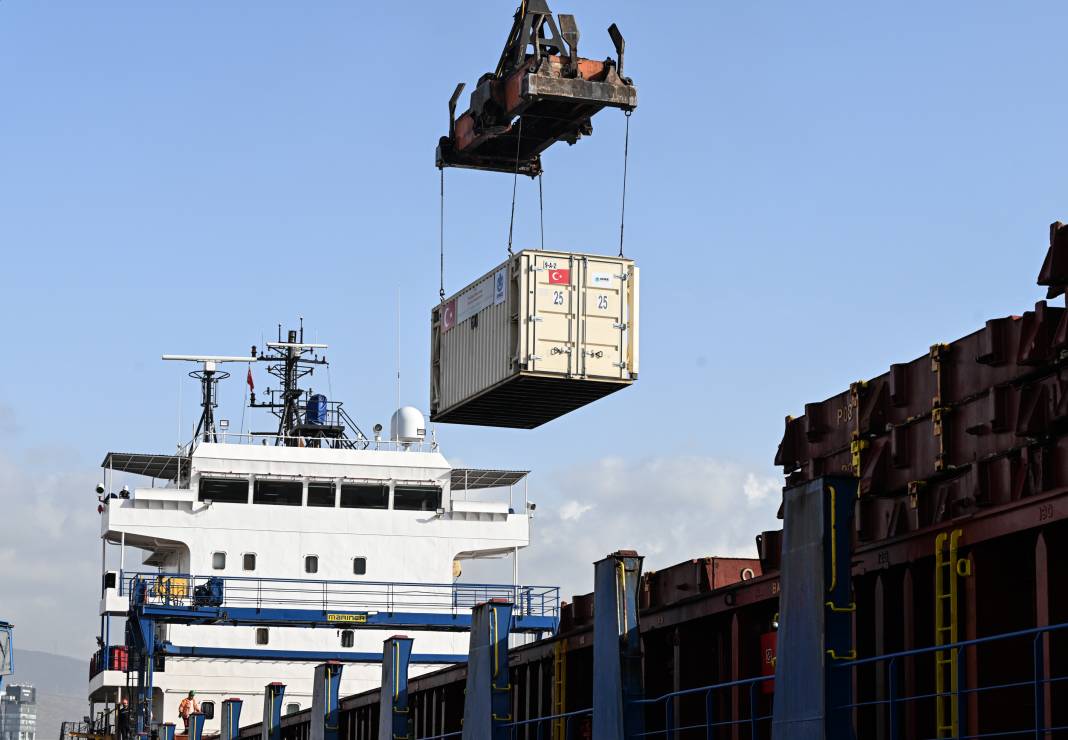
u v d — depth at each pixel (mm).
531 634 64250
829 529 21234
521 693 37562
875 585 22984
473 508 68812
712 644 28859
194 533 66438
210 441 76375
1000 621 20203
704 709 28703
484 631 34250
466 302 41406
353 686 67875
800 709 21500
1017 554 20344
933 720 21609
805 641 21500
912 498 25203
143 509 66188
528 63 38188
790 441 30578
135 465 71500
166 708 67562
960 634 20438
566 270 38625
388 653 40969
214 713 67812
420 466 68625
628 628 27703
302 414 76688
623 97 38219
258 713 68062
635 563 28016
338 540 67562
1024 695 20156
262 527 67062
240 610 60250
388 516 68062
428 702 44188
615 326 38750
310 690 68125
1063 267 22844
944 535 20938
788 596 22031
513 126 41031
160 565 78062
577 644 32906
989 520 20062
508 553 70000
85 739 79938
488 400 40438
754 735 23500
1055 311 22594
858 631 23516
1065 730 18297
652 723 30766
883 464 26484
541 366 38031
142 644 60656
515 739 34500
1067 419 21578
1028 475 22375
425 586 65062
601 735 27906
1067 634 19016
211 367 77750
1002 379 23484
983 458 23672
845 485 21391
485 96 39688
